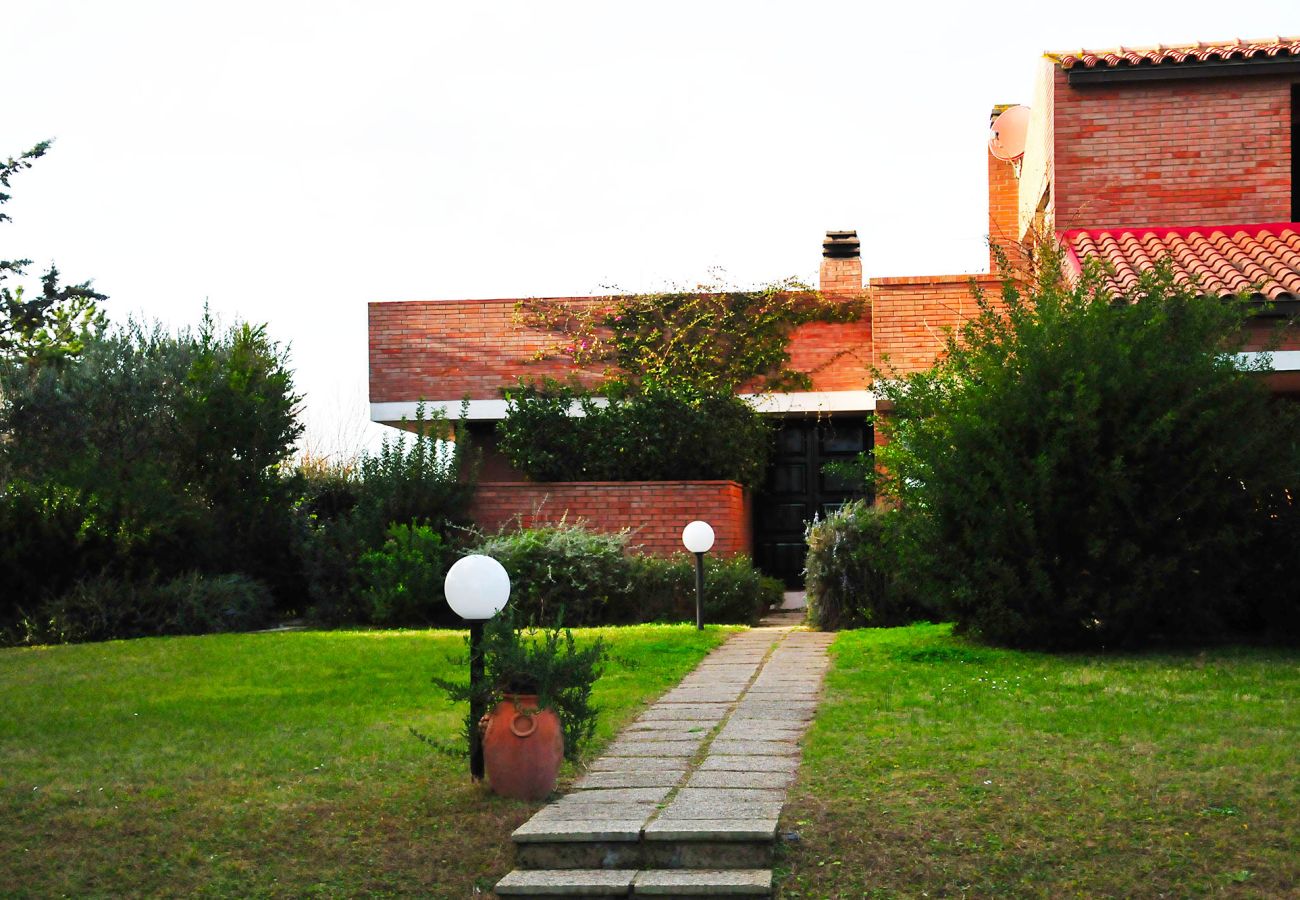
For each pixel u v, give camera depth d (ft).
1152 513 40.98
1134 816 22.67
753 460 69.87
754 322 72.23
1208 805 22.95
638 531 62.75
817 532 55.31
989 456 41.96
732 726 30.73
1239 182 62.59
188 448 65.26
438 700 35.19
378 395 74.49
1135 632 42.73
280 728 31.76
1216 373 41.14
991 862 21.50
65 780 26.94
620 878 21.65
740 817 22.93
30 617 55.72
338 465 77.36
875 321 64.85
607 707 33.22
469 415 73.46
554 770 25.46
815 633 51.75
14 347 25.88
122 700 36.27
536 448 68.13
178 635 56.03
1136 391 40.93
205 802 25.39
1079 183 63.77
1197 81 63.10
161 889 21.86
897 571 45.93
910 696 33.53
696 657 42.57
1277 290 49.65
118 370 68.18
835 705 32.63
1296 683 34.32
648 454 66.39
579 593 57.31
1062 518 41.50
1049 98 65.26
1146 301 42.91
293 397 67.77
